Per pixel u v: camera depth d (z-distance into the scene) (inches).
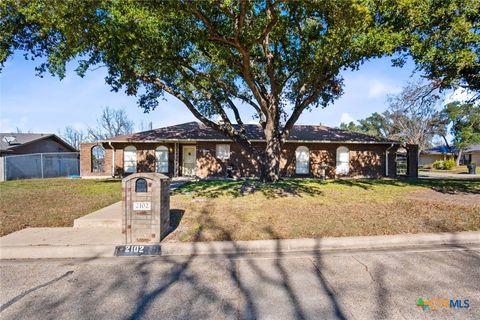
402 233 180.9
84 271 134.8
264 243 164.2
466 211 237.8
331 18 271.6
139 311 99.3
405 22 291.7
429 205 264.4
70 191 392.8
